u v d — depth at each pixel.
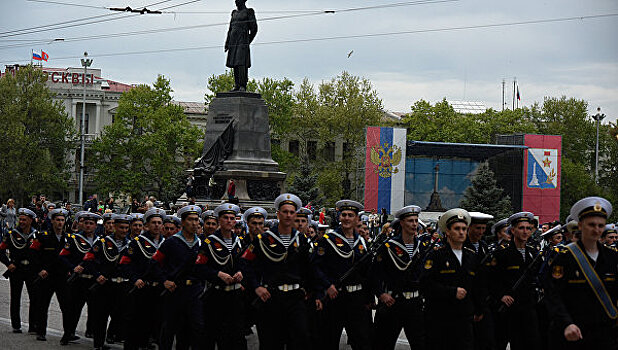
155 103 77.75
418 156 63.03
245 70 35.62
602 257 8.66
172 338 11.91
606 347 8.59
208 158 34.84
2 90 75.88
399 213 11.52
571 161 86.62
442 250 10.63
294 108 83.88
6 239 15.70
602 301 8.55
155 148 75.81
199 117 96.62
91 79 93.56
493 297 11.62
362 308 11.40
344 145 88.88
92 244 14.73
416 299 11.41
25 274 15.62
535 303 11.62
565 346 8.72
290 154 82.06
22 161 74.62
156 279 12.16
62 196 86.25
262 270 10.98
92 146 76.88
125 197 78.19
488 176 57.09
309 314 11.38
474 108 107.56
